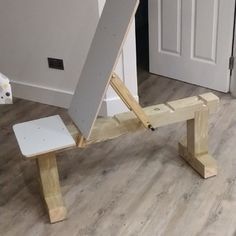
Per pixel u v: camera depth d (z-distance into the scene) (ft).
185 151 8.32
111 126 7.09
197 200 7.39
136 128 7.23
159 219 7.06
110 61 6.47
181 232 6.77
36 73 10.82
